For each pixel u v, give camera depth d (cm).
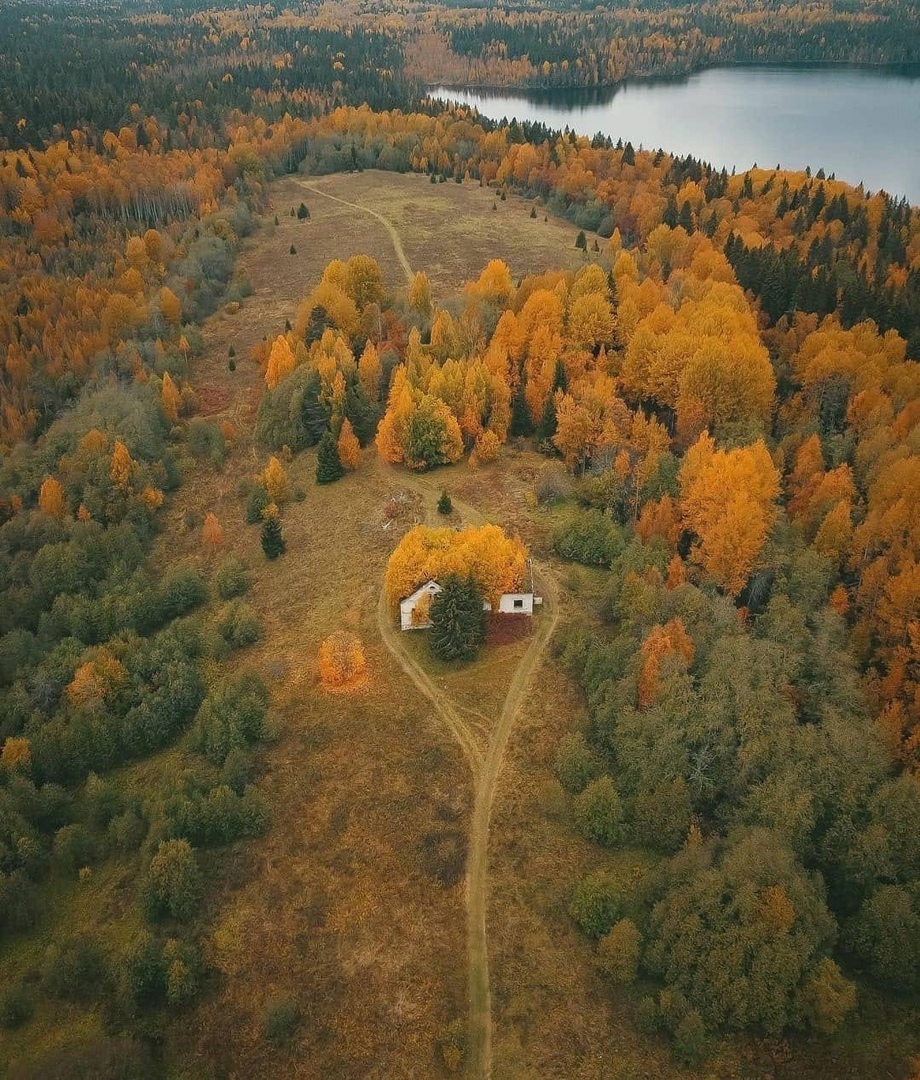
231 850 6034
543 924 5522
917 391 9700
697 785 5972
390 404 10519
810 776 5750
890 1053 4825
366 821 6150
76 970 5459
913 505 7562
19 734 7494
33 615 9156
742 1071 4788
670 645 6450
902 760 6038
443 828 6075
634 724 6178
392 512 9444
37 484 11112
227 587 8856
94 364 13525
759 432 9200
